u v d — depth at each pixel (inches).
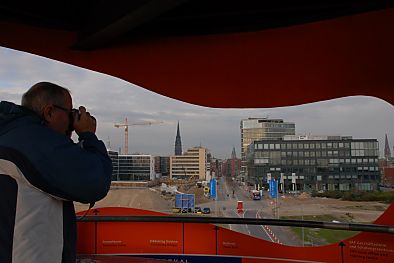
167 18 152.6
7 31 150.9
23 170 49.6
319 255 165.5
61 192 50.9
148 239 182.4
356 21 135.4
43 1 147.8
